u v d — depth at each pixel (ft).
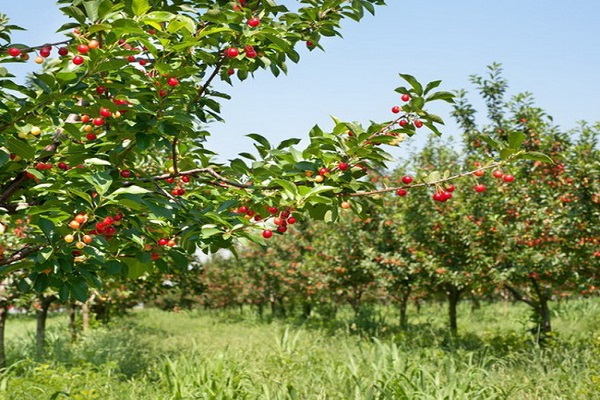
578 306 71.82
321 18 17.44
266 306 115.44
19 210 14.46
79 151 13.75
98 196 12.86
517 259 39.78
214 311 118.83
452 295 51.78
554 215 36.76
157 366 34.27
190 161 17.03
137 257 14.14
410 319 76.48
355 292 64.54
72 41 12.96
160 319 95.50
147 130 13.52
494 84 44.50
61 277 12.59
